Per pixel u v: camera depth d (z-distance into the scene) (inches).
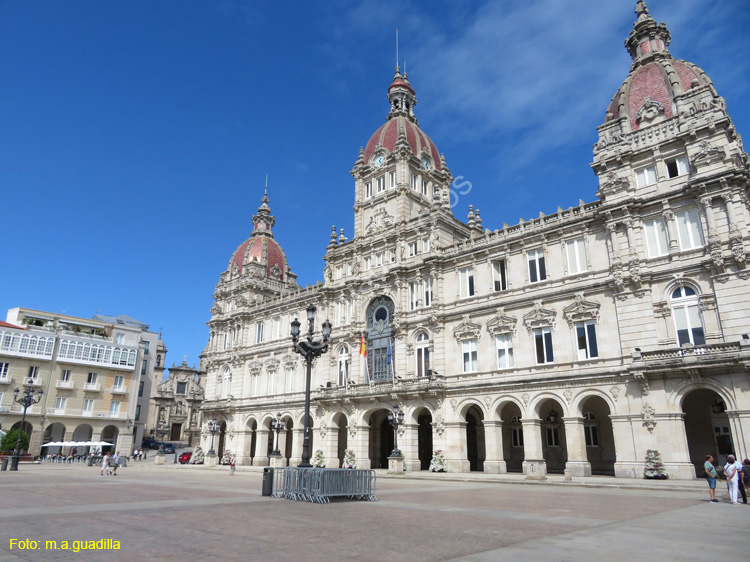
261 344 3002.0
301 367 2699.3
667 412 1475.1
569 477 1485.0
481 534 600.4
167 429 5044.3
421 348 2182.6
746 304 1416.1
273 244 3553.2
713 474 983.0
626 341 1606.8
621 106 1792.6
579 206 1834.4
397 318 2260.1
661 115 1705.2
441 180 2763.3
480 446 2062.0
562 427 1929.1
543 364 1781.5
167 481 1494.8
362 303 2468.0
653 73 1792.6
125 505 847.7
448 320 2101.4
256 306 3171.8
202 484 1379.2
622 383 1585.9
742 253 1430.9
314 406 2487.7
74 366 3602.4
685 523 692.1
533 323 1844.2
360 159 2736.2
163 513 752.3
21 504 850.1
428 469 2197.3
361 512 793.6
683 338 1524.4
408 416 2100.1
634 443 1528.1
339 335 2527.1
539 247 1903.3
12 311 3786.9
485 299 2005.4
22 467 2383.1
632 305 1617.9
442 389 1993.1
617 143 1761.8
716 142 1551.4
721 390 1398.9
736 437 1353.3
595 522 700.0
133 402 3875.5
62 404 3501.5
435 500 992.9
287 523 673.6
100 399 3671.3
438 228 2233.0
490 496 1090.1
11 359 3358.8
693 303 1523.1
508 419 2069.4
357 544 538.3
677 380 1473.9
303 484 950.4
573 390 1686.8
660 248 1619.1
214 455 2645.2
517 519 727.1
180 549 502.9
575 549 512.4
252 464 2886.3
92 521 671.1
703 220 1531.7
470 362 2003.0
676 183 1612.9
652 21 1908.2
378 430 2375.7
